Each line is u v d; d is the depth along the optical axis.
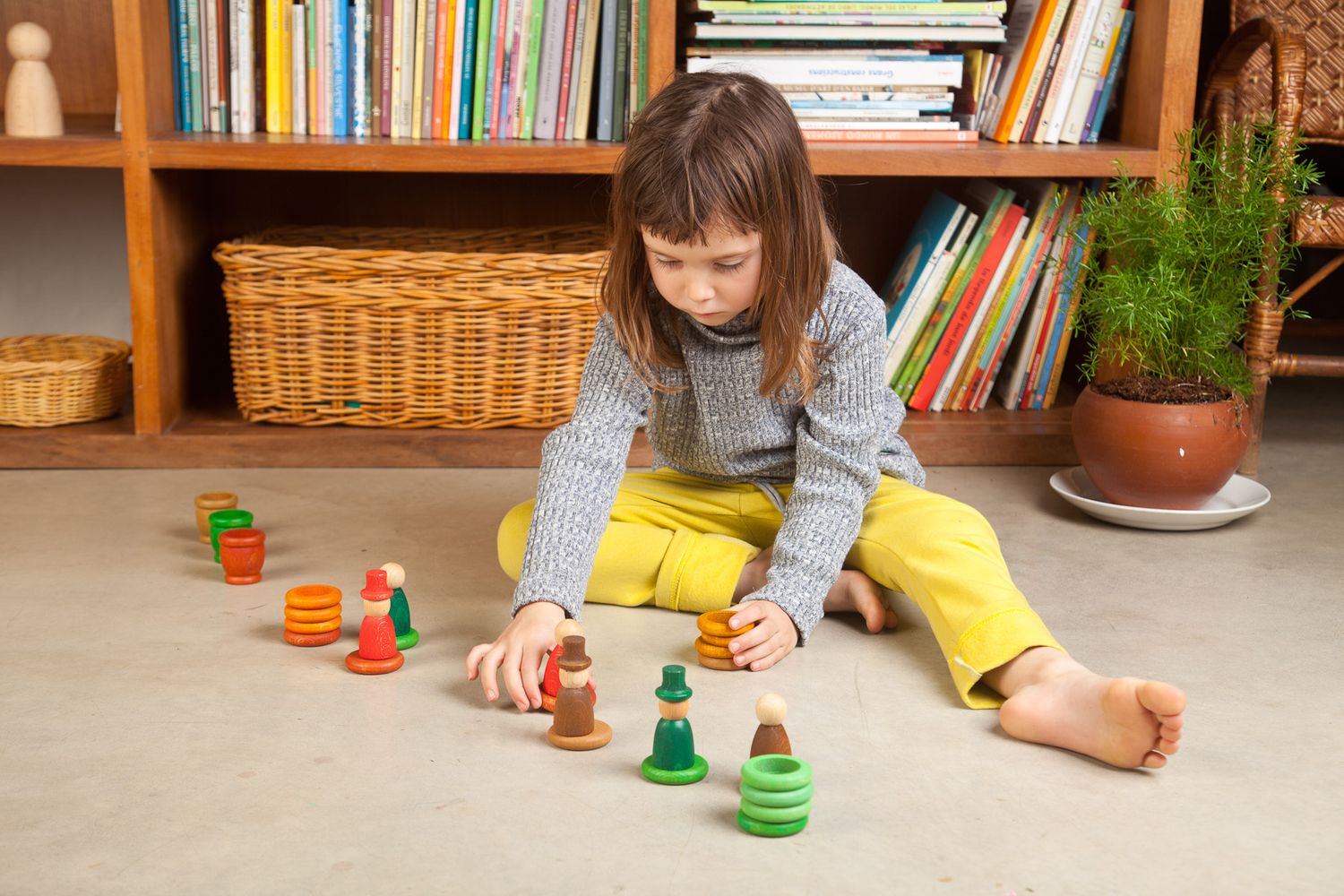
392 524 1.67
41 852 0.92
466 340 1.91
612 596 1.40
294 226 2.27
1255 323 1.84
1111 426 1.65
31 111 1.87
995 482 1.88
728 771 1.04
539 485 1.27
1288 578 1.50
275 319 1.89
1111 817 0.97
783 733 1.02
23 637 1.30
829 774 1.03
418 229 2.22
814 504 1.29
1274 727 1.12
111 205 2.33
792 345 1.20
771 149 1.12
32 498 1.75
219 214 2.31
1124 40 1.98
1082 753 1.06
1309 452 2.02
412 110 1.96
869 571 1.37
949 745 1.09
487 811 0.98
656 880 0.89
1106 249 1.86
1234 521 1.71
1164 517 1.63
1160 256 1.67
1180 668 1.25
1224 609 1.40
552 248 2.22
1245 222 1.67
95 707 1.15
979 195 2.12
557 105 1.97
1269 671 1.24
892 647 1.30
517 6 1.93
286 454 1.91
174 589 1.44
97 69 2.29
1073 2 1.95
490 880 0.88
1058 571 1.52
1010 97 1.99
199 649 1.28
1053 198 1.98
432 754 1.06
